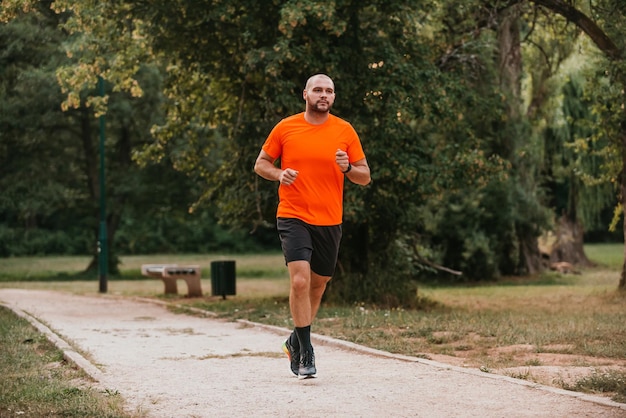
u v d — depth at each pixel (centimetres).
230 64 1909
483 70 2269
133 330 1364
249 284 3412
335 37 1780
